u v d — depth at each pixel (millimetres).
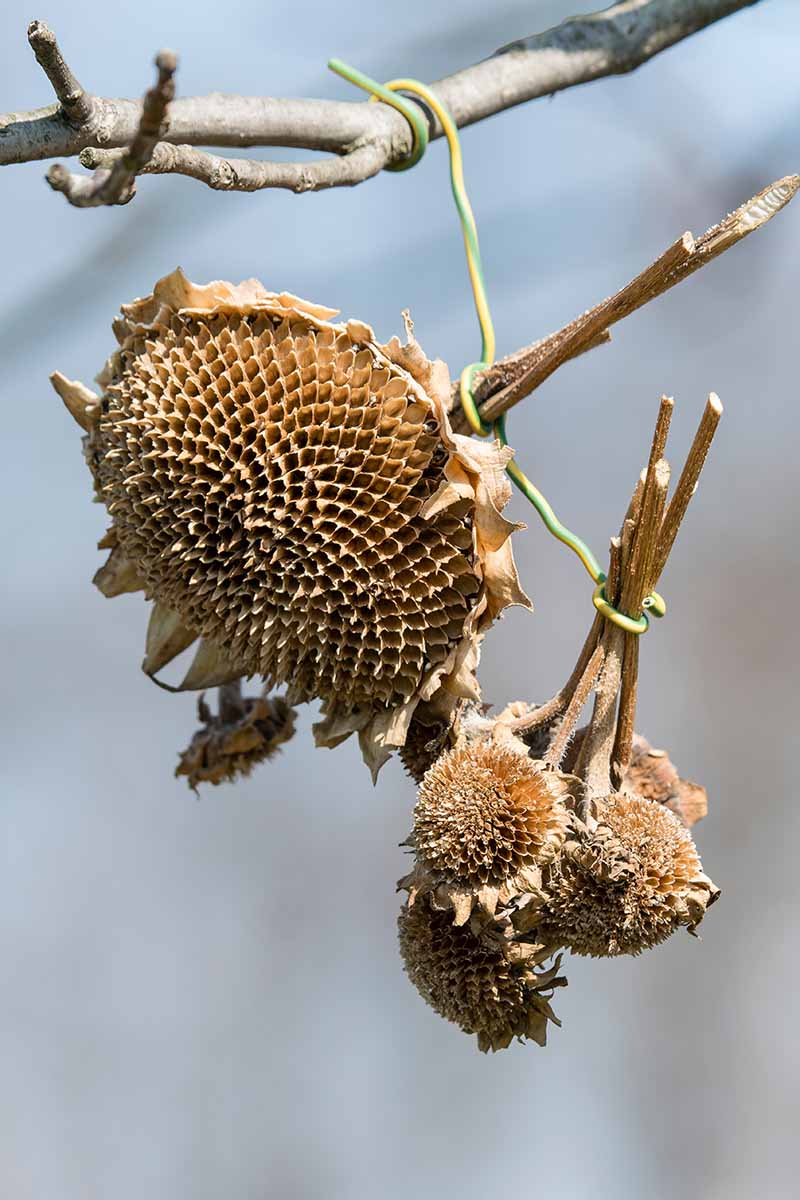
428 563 1148
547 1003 1138
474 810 1119
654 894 1122
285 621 1155
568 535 1154
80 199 1078
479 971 1133
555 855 1121
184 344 1158
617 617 1140
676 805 1159
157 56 1057
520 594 1146
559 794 1129
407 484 1147
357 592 1148
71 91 1122
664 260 1130
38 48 1110
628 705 1148
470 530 1149
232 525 1156
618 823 1125
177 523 1162
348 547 1146
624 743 1150
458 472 1146
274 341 1152
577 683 1148
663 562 1135
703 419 1116
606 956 1131
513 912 1133
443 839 1118
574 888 1125
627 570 1138
